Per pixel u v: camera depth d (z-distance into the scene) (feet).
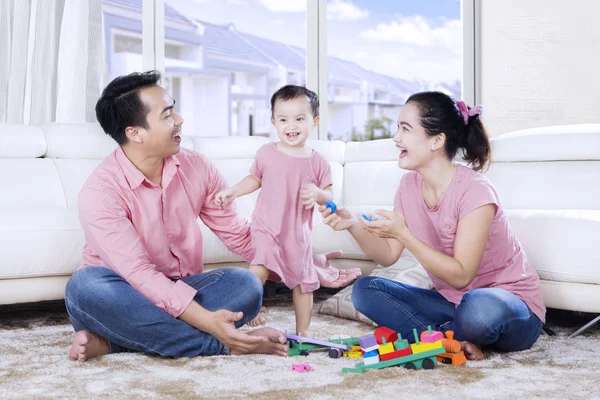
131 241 5.84
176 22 28.94
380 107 29.04
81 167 9.59
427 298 6.43
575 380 5.09
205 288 6.00
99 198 5.90
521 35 15.48
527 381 5.05
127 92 6.01
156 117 5.98
